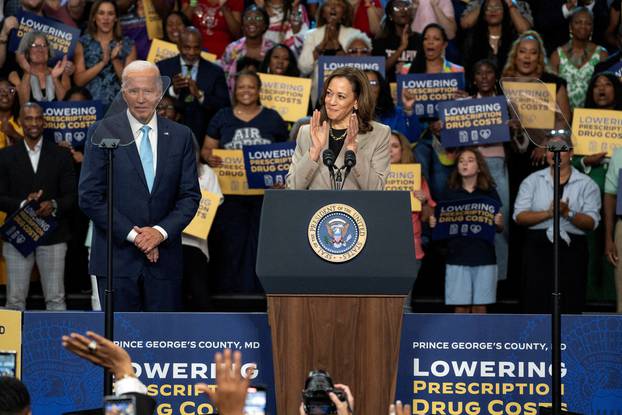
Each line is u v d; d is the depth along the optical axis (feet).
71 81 117.50
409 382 73.31
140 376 73.97
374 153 68.74
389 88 110.83
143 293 78.89
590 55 119.03
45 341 74.54
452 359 73.36
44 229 102.06
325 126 66.08
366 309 60.34
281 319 60.29
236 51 122.62
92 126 79.20
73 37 115.24
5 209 103.14
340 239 60.13
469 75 120.47
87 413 67.41
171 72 115.24
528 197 104.01
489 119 105.91
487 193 105.29
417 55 116.47
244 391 44.34
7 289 103.76
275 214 60.70
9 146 104.32
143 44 123.54
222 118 110.63
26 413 48.16
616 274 104.88
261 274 59.62
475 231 103.14
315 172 66.69
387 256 59.98
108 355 48.67
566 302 103.24
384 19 122.31
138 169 78.69
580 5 125.90
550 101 76.59
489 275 102.94
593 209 103.35
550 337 73.87
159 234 77.71
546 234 103.14
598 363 74.13
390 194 61.11
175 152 79.66
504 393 73.72
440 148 108.68
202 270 102.89
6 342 74.74
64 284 108.37
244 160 104.53
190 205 79.66
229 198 109.29
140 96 78.23
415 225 104.12
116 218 77.56
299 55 123.54
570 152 103.14
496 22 120.16
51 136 105.81
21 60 112.88
